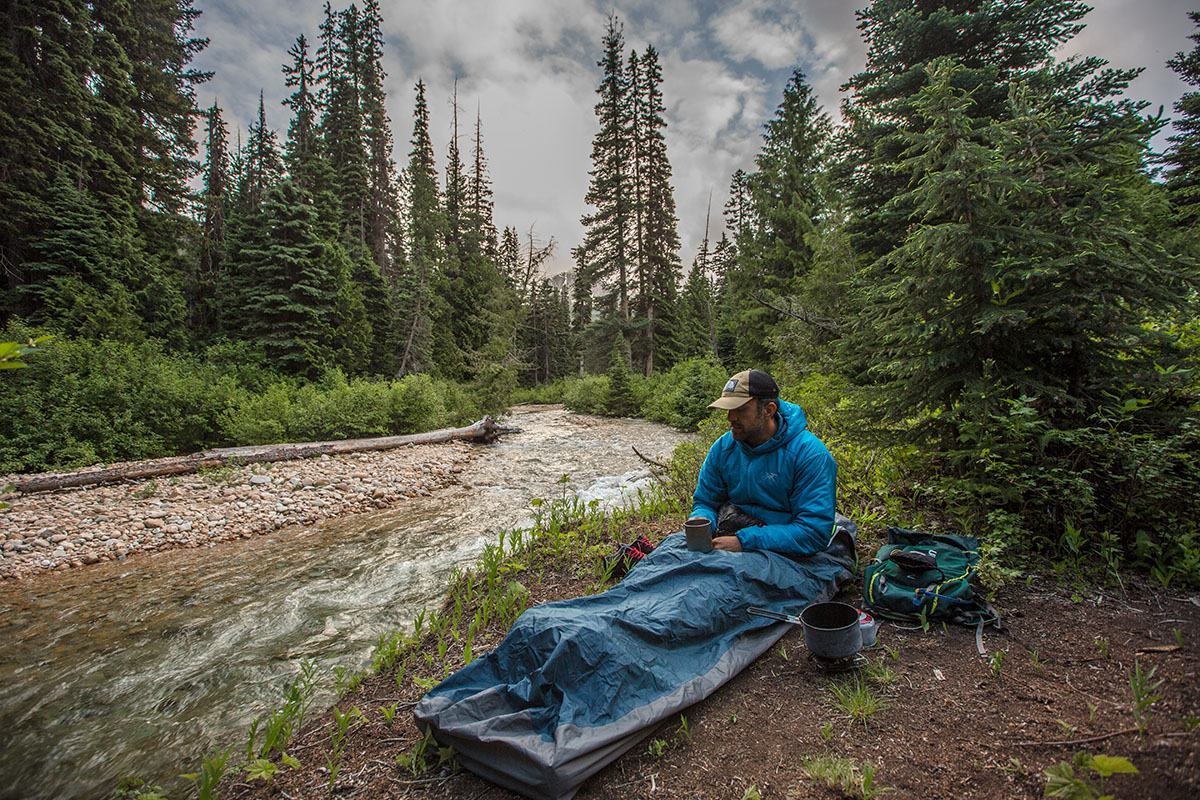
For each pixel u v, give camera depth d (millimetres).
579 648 1872
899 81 9102
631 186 31094
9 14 14500
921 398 3307
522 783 1604
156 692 2830
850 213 10578
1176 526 2475
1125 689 1714
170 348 14844
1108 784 1306
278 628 3604
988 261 2902
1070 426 2889
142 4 20391
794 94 20562
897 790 1457
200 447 10508
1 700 2809
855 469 4492
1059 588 2480
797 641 2375
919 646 2201
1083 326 2756
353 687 2504
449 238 37625
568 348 47906
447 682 1989
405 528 6203
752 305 18734
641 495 5426
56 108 14914
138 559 5359
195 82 23500
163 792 2004
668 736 1835
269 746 2000
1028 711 1702
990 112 8672
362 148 28688
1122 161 3039
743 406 2676
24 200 13531
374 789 1741
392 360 22734
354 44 32469
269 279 16781
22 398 8406
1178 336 3010
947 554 2549
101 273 14141
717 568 2408
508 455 11688
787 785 1547
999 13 8828
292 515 6770
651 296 30453
